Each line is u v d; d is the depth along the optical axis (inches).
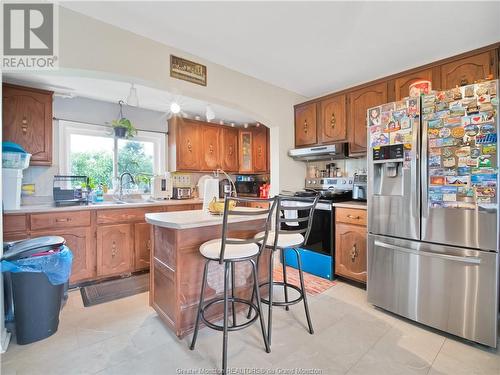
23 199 114.8
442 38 81.4
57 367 59.7
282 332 73.7
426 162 73.5
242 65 102.0
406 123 77.2
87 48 71.8
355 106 116.0
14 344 68.1
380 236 84.9
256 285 65.7
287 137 133.5
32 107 107.5
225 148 175.8
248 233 85.4
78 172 132.8
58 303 74.5
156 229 81.7
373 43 84.8
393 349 66.2
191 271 72.5
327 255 113.2
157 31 78.7
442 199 71.0
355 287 105.3
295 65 101.4
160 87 88.5
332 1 65.1
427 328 75.6
